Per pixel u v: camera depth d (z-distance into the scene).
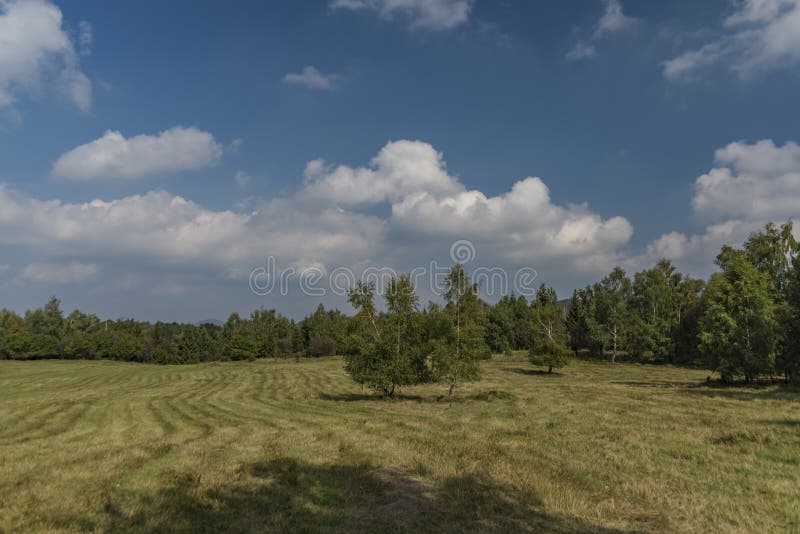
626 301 93.81
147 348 125.94
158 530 9.02
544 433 19.73
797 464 13.86
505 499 10.77
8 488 11.88
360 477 12.77
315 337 124.62
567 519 9.52
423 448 16.66
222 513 9.99
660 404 29.83
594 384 51.25
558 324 75.31
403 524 9.23
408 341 37.75
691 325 83.88
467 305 36.31
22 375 78.25
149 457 15.85
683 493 11.19
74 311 138.12
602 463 14.24
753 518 9.50
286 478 12.70
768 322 43.31
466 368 35.28
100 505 10.44
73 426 26.02
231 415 29.42
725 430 19.52
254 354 118.69
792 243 61.19
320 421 25.08
